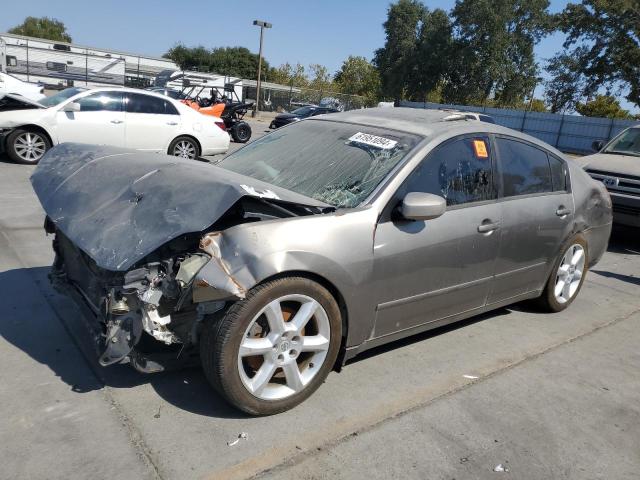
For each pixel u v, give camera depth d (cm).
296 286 281
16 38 3853
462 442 289
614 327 470
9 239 562
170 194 286
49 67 3456
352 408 310
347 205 323
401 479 257
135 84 4009
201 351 276
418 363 371
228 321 265
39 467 242
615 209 753
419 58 4541
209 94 2373
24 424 270
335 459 266
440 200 320
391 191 326
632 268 675
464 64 4406
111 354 264
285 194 304
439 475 262
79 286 336
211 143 1233
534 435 302
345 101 4991
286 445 272
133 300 265
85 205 308
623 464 285
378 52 5009
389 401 321
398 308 337
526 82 4491
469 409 321
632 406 342
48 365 324
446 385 346
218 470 250
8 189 818
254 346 277
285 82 6775
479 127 397
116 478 240
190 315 279
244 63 8306
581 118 3319
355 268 303
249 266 263
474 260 373
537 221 420
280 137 424
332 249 292
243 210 304
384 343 345
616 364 399
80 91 1127
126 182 315
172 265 269
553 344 423
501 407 327
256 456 262
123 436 268
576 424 317
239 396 277
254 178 364
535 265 436
